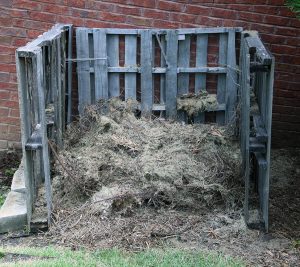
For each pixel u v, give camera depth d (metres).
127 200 4.44
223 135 5.26
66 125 5.57
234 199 4.63
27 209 4.19
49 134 4.64
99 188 4.61
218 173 4.71
